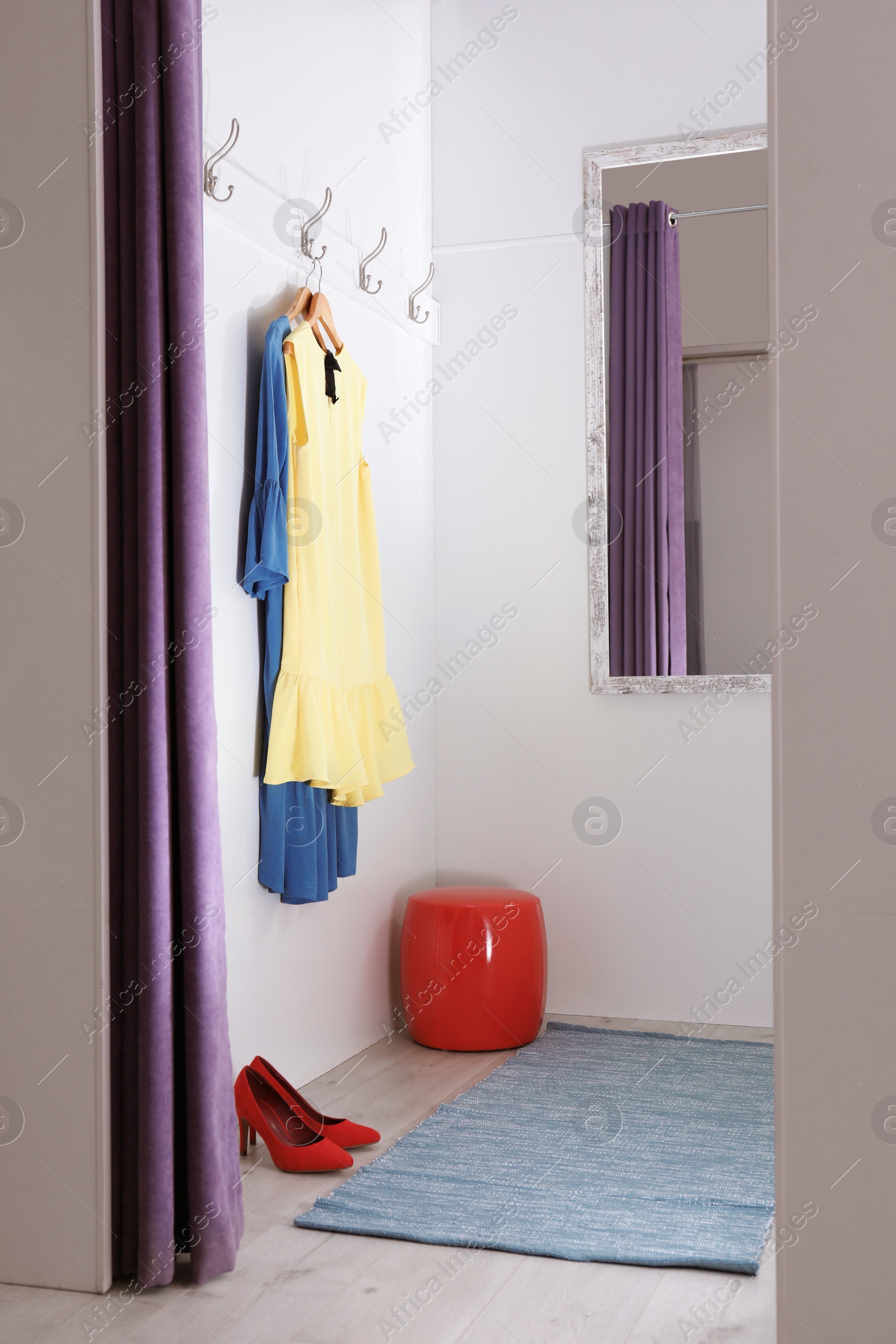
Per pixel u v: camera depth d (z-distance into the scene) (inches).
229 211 104.7
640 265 147.1
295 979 119.0
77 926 78.9
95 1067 78.4
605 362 148.9
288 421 109.1
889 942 60.2
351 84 132.4
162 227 80.4
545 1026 144.8
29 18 80.1
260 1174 99.3
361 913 135.9
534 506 153.2
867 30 61.1
